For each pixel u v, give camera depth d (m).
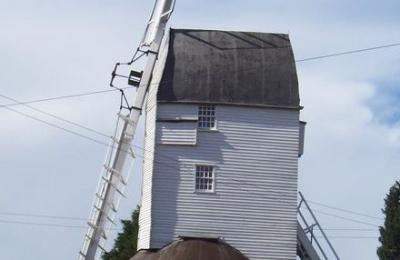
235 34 72.62
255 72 70.81
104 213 70.50
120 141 71.00
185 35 72.00
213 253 65.06
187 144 69.06
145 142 72.00
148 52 71.88
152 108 70.94
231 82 70.31
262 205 69.06
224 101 69.81
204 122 69.75
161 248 67.25
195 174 69.00
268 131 69.88
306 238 70.44
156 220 68.19
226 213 68.69
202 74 70.38
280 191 69.38
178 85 69.88
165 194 68.56
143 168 71.44
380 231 105.62
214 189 68.81
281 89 70.56
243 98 70.00
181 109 69.62
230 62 71.00
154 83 71.38
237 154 69.44
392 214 105.25
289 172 69.62
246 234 68.62
